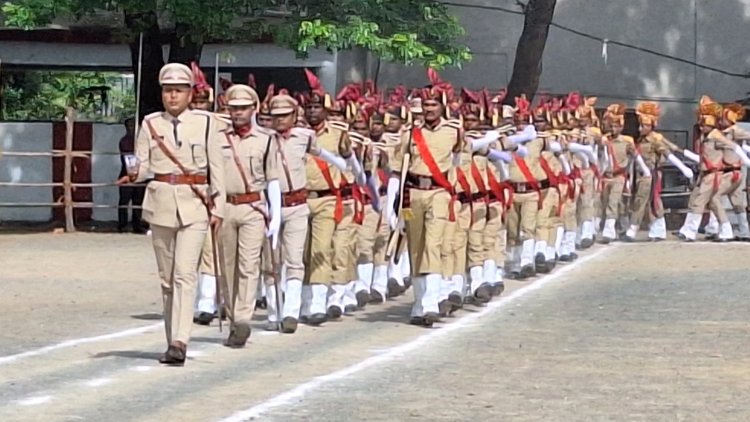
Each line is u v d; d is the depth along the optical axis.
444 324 14.39
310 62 30.19
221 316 13.24
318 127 14.41
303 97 15.48
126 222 27.80
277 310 13.77
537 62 29.64
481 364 11.64
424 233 14.17
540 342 12.96
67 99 36.59
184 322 11.45
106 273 19.42
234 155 12.62
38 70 32.78
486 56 34.16
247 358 11.98
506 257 19.02
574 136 21.56
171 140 11.24
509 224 18.92
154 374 11.04
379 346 12.78
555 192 19.59
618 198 24.80
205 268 14.24
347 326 14.30
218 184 11.41
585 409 9.60
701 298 16.41
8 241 25.02
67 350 12.34
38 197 29.14
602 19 34.44
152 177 11.34
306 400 9.91
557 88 34.53
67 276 18.98
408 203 14.13
